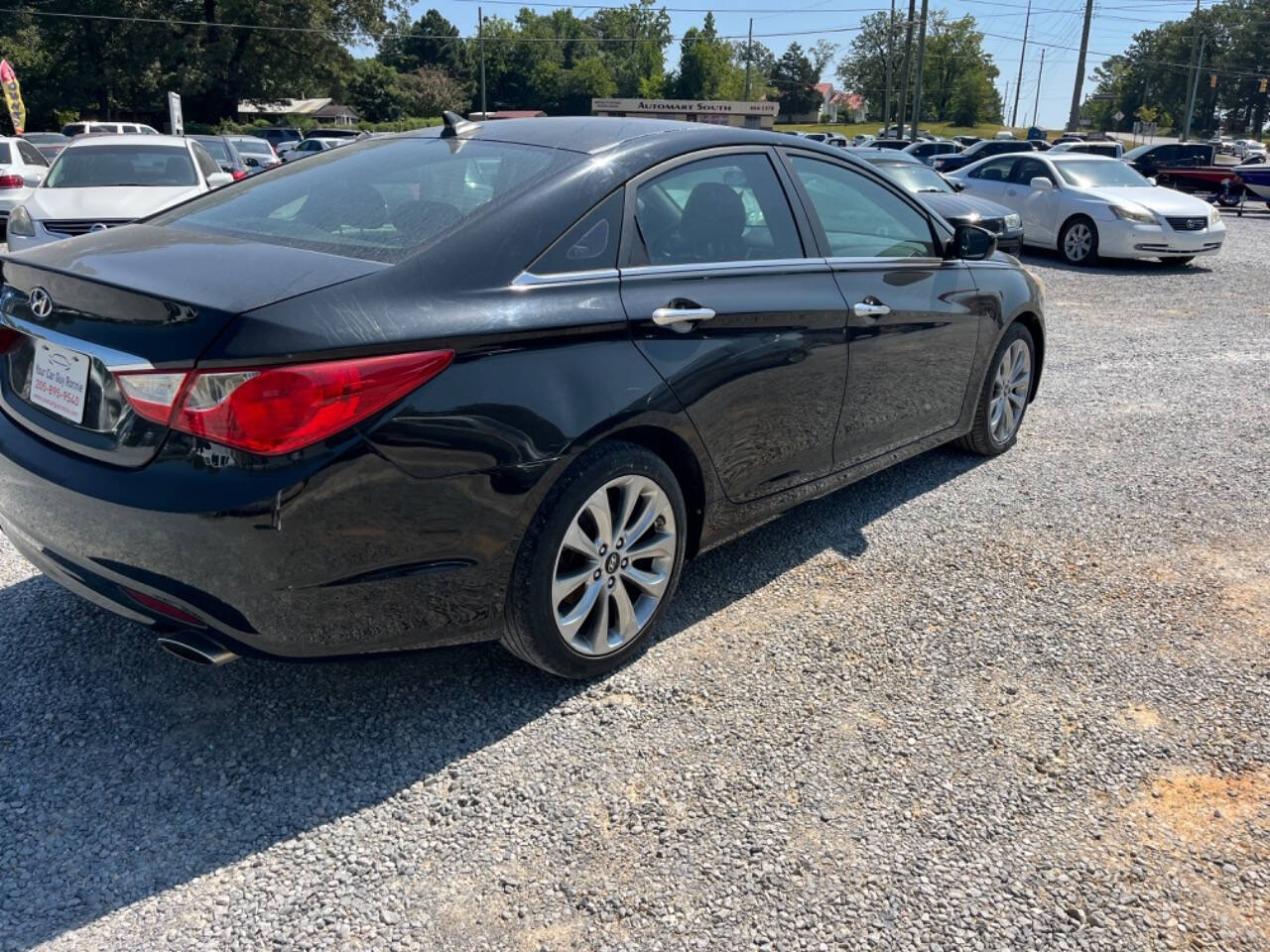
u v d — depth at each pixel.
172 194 9.45
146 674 3.10
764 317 3.37
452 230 2.76
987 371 4.88
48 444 2.65
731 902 2.26
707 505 3.34
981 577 3.89
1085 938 2.18
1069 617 3.59
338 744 2.80
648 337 3.00
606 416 2.84
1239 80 116.69
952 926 2.21
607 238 3.00
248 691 3.04
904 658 3.29
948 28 112.75
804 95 129.38
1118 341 8.43
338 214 2.97
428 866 2.36
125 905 2.22
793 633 3.45
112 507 2.41
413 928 2.18
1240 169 21.75
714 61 108.69
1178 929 2.21
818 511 4.54
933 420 4.50
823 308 3.62
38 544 2.73
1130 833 2.51
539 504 2.75
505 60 112.69
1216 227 13.02
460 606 2.69
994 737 2.88
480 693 3.06
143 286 2.46
